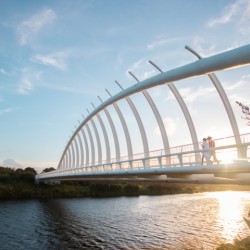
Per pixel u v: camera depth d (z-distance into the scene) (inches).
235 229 1141.1
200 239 994.7
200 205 1886.1
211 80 663.1
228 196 2532.0
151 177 887.7
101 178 1300.4
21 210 1844.2
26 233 1194.6
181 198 2353.6
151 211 1664.6
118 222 1365.7
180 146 773.3
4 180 2810.0
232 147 573.0
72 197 2613.2
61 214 1670.8
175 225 1246.3
